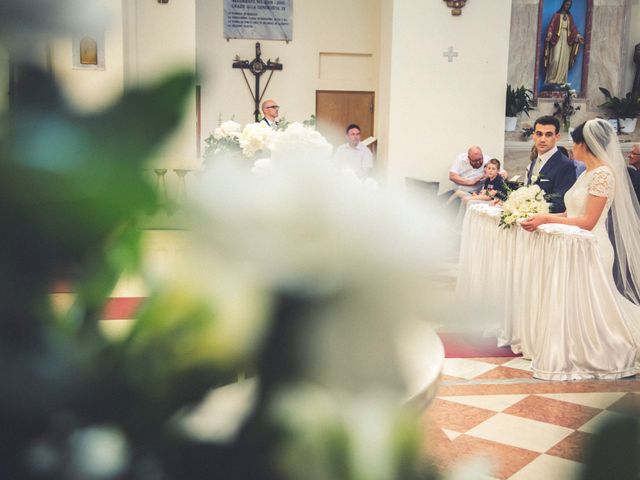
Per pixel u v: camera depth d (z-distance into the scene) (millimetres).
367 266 296
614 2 13992
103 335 289
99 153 259
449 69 12133
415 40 12055
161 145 264
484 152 12297
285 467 286
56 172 256
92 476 274
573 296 5281
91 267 277
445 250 313
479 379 5168
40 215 261
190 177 293
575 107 14086
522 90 12797
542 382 5137
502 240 5789
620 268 5758
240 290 289
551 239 5328
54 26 250
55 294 274
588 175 5496
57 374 271
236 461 287
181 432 287
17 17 247
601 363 5238
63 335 276
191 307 286
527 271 5582
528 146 13023
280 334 287
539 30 13875
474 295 321
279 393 288
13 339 267
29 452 272
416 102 12141
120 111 259
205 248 292
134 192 264
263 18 13156
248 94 13242
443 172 12266
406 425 300
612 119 13961
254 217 296
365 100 13500
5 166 253
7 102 254
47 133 255
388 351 294
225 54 13141
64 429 277
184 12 10398
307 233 300
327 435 285
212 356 287
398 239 303
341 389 291
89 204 263
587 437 282
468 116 12227
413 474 302
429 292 307
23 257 264
